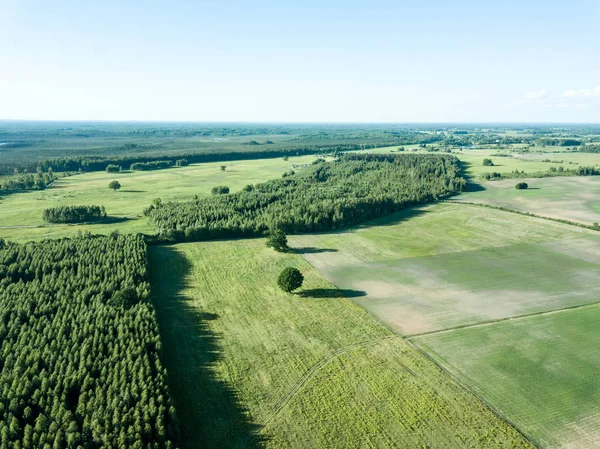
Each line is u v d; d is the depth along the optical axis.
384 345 63.44
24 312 67.50
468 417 48.44
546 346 62.88
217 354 61.41
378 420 48.16
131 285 78.94
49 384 50.72
